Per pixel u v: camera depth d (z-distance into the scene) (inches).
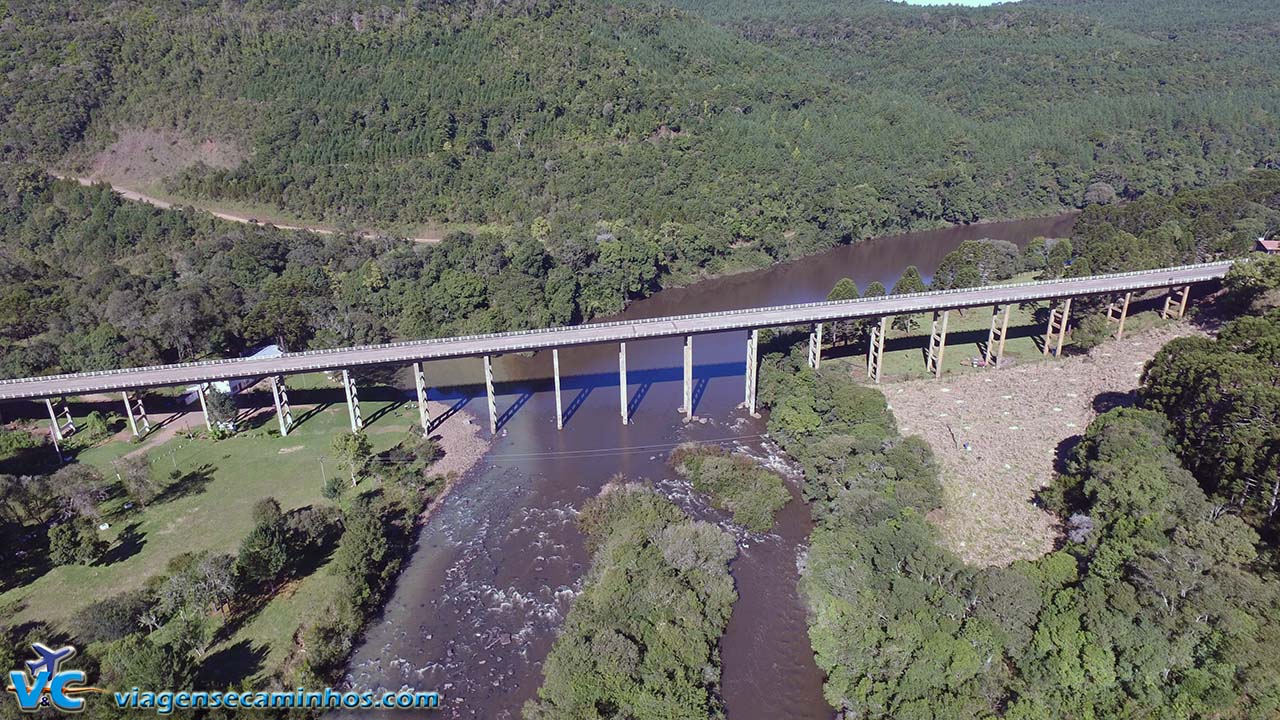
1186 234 6702.8
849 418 4384.8
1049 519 3599.9
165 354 5639.8
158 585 3238.2
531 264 6914.4
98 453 4571.9
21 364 5152.6
